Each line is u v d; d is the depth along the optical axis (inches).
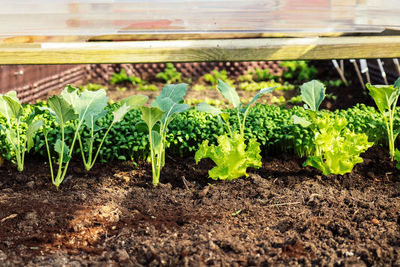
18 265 39.5
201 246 41.2
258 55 54.2
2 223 43.1
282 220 44.3
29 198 46.7
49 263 39.7
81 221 43.7
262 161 53.3
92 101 49.5
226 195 47.9
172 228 43.5
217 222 44.3
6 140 52.1
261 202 46.8
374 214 44.5
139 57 53.7
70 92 49.1
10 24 53.4
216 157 49.1
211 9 53.7
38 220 43.5
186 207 46.3
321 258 40.3
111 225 43.7
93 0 53.2
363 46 54.3
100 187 49.1
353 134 49.8
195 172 51.4
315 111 50.6
